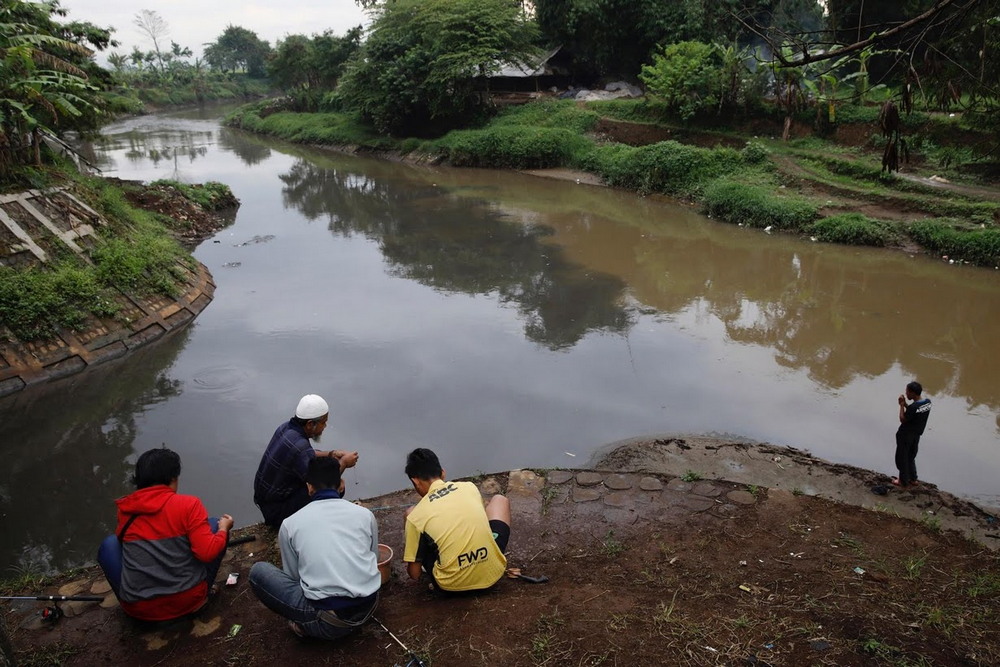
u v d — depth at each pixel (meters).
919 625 4.30
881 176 20.36
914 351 11.59
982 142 5.80
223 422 9.80
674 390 10.40
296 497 5.59
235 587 5.11
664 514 6.40
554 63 40.38
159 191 22.50
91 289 12.42
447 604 4.63
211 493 8.06
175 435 9.46
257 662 4.14
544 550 5.82
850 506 6.58
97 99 19.62
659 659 3.98
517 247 19.36
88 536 7.44
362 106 41.97
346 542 4.09
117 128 59.06
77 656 4.38
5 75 14.42
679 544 5.79
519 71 39.41
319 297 15.47
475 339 12.77
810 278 15.69
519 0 40.16
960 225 17.03
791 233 19.52
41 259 12.46
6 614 4.93
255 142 49.56
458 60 36.09
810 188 21.45
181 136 53.16
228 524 4.77
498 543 4.91
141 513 4.32
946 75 4.56
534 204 25.27
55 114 15.78
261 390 10.79
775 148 24.56
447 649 4.12
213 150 44.50
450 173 33.72
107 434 9.54
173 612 4.50
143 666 4.24
